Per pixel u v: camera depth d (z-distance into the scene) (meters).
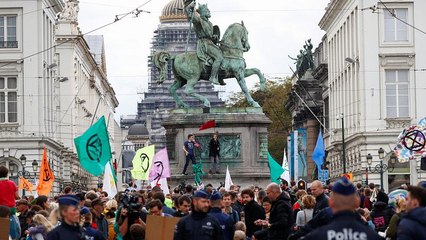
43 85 117.31
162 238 30.83
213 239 27.02
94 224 32.81
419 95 114.50
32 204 39.84
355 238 18.91
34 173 99.12
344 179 19.34
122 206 31.95
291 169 131.50
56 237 23.69
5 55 115.38
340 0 125.88
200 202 27.00
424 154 49.47
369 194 46.66
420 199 22.50
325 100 146.00
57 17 142.75
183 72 69.31
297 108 156.50
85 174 156.88
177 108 70.38
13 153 114.69
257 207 35.97
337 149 126.69
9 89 115.56
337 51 133.38
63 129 148.62
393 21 114.94
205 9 68.56
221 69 68.81
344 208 19.12
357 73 117.75
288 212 32.53
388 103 114.88
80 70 165.75
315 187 32.91
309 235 19.05
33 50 115.75
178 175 68.94
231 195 39.44
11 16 115.81
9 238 32.09
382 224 36.50
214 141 68.75
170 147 70.12
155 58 70.12
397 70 115.06
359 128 115.94
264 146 70.00
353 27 120.06
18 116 115.38
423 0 114.44
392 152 111.12
